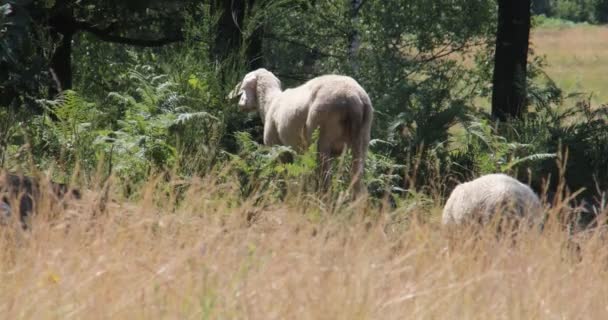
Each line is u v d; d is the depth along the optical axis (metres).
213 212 24.05
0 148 37.62
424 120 52.72
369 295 18.59
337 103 40.78
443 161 48.66
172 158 39.03
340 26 76.69
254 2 62.00
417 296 19.52
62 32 66.31
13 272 19.36
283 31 74.38
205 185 25.31
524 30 66.62
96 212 22.62
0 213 23.84
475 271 21.73
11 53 48.03
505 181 29.41
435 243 23.47
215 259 19.98
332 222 22.89
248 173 36.75
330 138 41.28
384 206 25.48
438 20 78.88
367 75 68.44
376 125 53.53
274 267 19.53
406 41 80.06
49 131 42.00
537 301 19.86
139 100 51.62
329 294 18.42
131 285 18.66
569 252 24.41
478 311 19.42
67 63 67.00
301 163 37.94
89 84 69.81
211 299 18.05
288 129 43.00
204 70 51.16
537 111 62.91
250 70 61.75
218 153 41.41
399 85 60.38
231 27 60.34
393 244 22.66
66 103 46.81
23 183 27.59
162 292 18.58
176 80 49.19
